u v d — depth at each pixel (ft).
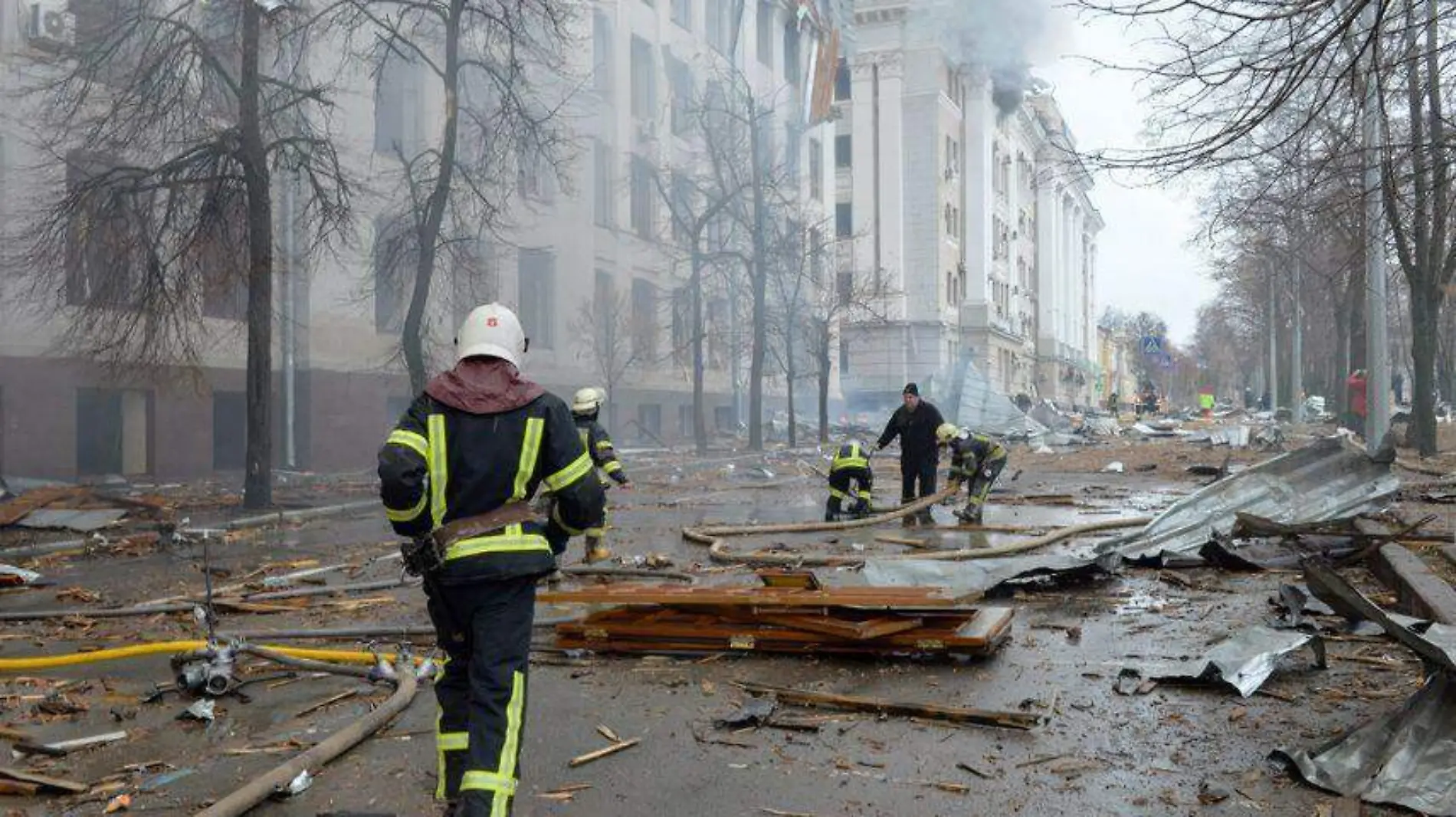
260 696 19.08
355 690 19.31
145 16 53.26
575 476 12.09
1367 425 62.28
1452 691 14.11
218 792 14.42
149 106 53.11
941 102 192.44
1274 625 22.50
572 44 79.36
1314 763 13.85
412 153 87.76
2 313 57.98
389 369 82.17
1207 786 13.73
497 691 11.56
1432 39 30.37
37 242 54.19
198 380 60.54
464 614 11.97
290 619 26.30
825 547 37.96
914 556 34.55
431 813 13.43
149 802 14.10
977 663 20.42
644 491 65.51
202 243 52.13
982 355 203.51
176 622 26.37
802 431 133.90
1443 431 104.53
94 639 24.61
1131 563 31.55
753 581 30.53
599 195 114.21
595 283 109.50
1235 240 79.10
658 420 121.90
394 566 35.22
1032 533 41.27
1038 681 19.04
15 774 14.56
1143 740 15.67
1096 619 24.35
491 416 12.07
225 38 59.62
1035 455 100.32
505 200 75.31
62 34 58.23
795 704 17.95
